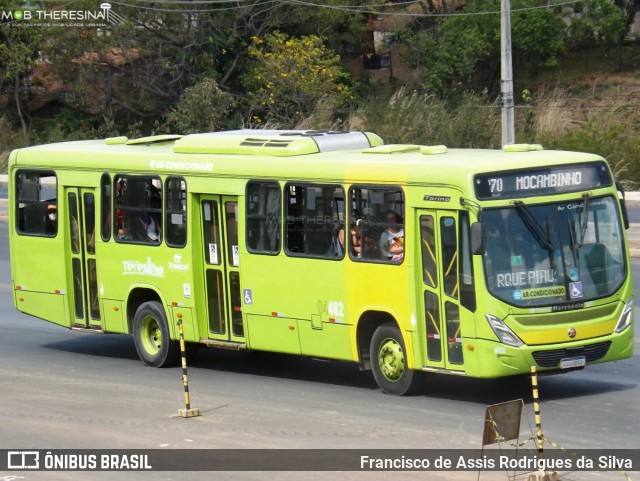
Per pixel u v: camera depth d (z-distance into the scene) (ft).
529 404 46.09
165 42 186.50
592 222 47.37
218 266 56.08
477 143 150.71
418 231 47.70
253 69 181.06
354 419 44.04
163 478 36.19
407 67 196.34
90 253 62.34
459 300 46.16
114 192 60.54
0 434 43.37
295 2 182.09
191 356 59.93
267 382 53.47
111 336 69.46
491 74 195.31
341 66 189.37
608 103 178.60
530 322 45.32
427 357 47.83
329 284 51.08
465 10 192.65
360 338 50.31
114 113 196.85
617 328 47.24
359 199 49.78
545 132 150.51
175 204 57.57
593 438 39.81
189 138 57.93
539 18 191.21
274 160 53.31
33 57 197.67
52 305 64.23
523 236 45.91
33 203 65.10
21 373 57.31
